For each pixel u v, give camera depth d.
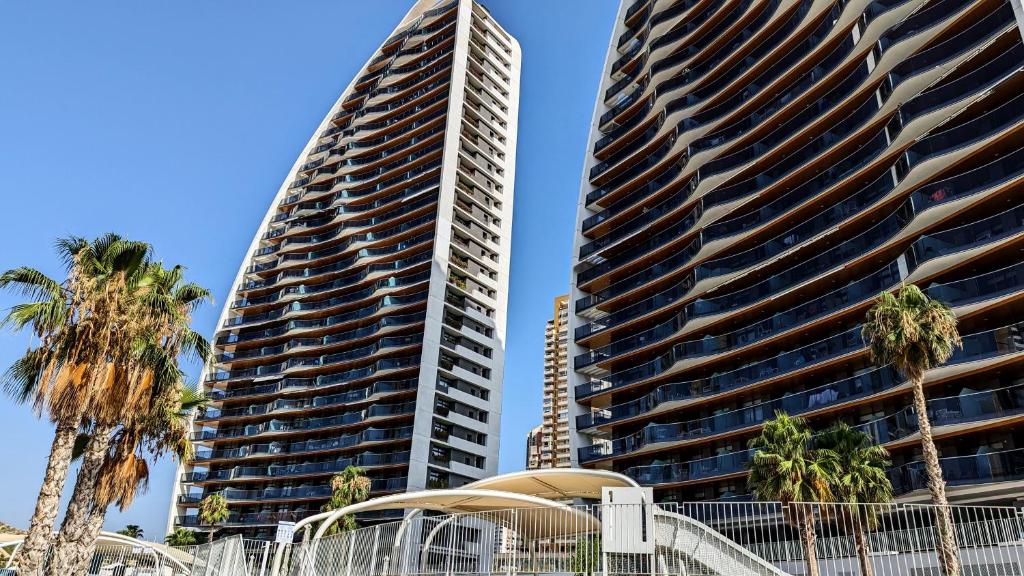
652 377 45.16
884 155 34.75
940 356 22.75
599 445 48.09
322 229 85.00
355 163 86.62
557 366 133.88
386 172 81.19
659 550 16.31
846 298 34.34
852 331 33.34
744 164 44.62
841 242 38.12
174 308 21.23
